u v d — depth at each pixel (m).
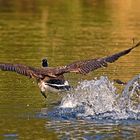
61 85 11.42
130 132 12.95
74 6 38.56
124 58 21.69
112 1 40.81
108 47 23.97
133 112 14.38
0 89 16.75
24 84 17.44
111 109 14.58
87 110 14.57
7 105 15.08
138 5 38.72
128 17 33.44
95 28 29.52
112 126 13.41
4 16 34.19
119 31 28.47
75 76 18.31
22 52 22.98
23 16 34.22
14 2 40.94
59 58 21.53
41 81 11.41
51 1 41.47
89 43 25.12
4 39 26.47
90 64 10.91
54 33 28.22
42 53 22.72
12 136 12.64
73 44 24.95
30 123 13.66
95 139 12.42
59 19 32.91
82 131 12.99
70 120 13.91
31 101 15.51
